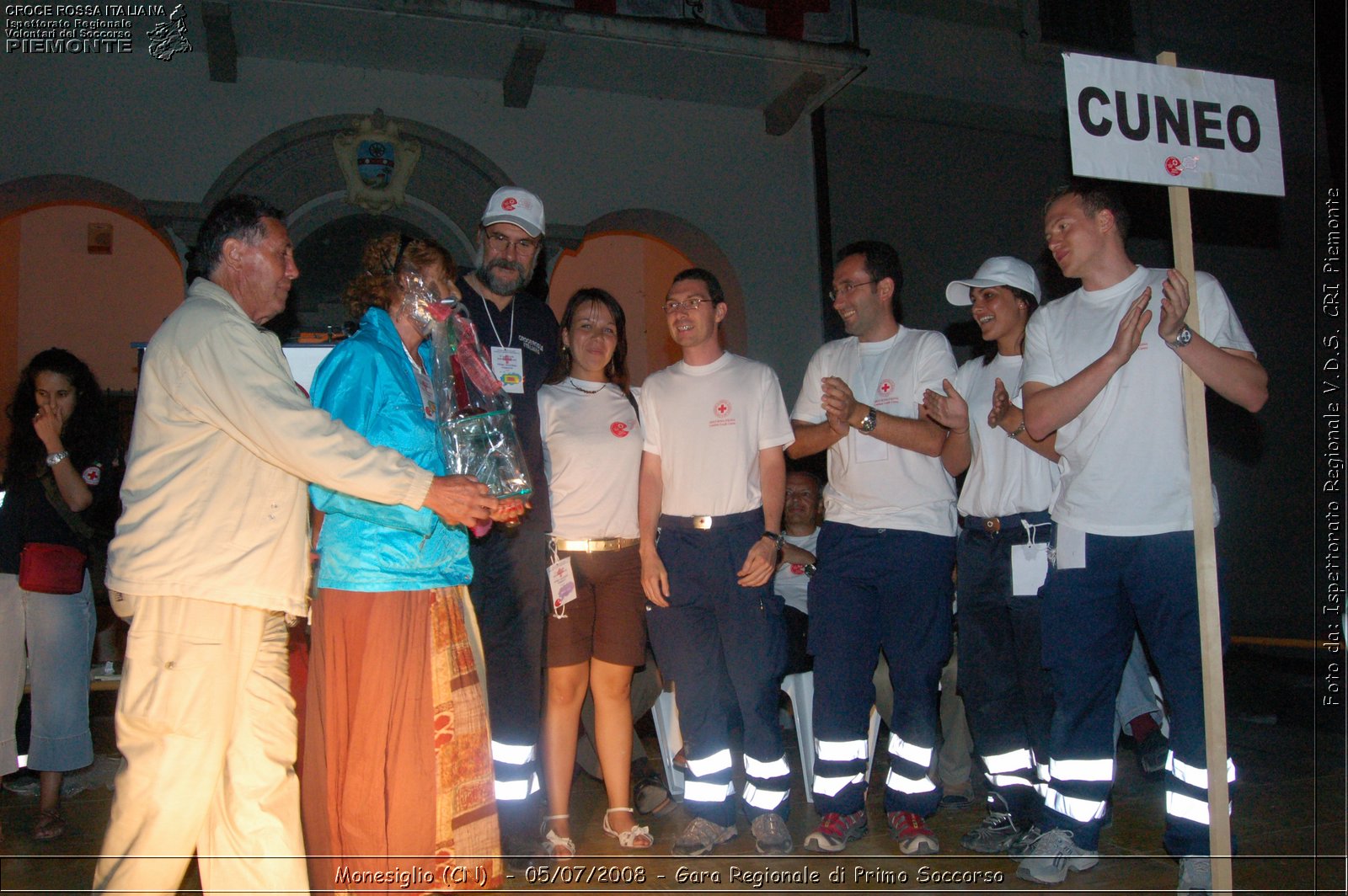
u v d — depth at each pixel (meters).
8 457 3.82
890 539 3.37
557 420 3.40
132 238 10.44
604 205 7.59
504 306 3.51
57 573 3.70
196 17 6.26
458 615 2.59
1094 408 2.89
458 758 2.50
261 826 2.30
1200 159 2.56
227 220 2.49
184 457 2.29
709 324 3.46
